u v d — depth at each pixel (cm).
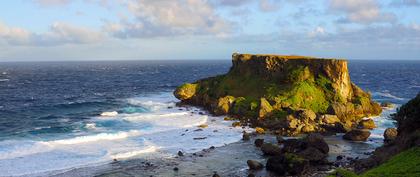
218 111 8525
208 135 6744
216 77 10669
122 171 4853
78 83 17938
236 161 5325
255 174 4781
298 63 9319
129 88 15575
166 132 6875
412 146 4553
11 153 5341
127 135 6562
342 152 5781
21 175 4544
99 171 4819
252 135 6831
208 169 4984
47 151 5494
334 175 3978
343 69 8919
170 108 9562
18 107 10038
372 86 16050
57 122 7862
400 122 5262
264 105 7888
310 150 5197
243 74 10112
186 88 10175
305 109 7569
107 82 18612
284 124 7194
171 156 5516
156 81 19525
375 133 6975
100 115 8662
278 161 4859
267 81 9425
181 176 4722
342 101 8588
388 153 4831
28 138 6397
